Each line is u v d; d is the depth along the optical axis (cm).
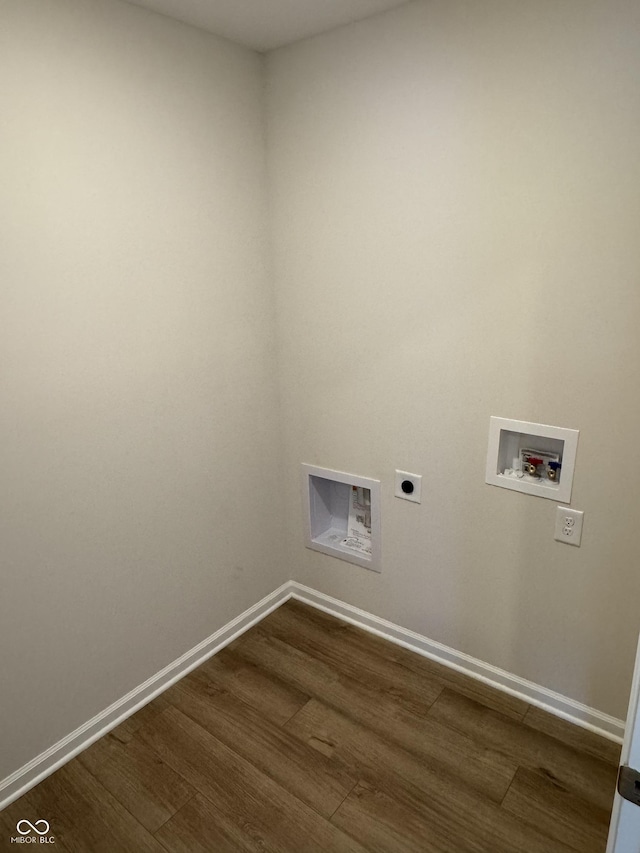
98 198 159
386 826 156
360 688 206
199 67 179
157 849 152
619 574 167
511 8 145
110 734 189
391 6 163
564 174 148
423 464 199
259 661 221
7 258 142
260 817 160
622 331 149
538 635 189
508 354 170
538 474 177
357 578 236
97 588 180
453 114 162
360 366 205
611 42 134
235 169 197
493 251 165
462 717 192
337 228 196
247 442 224
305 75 189
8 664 161
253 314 215
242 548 232
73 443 165
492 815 158
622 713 178
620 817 87
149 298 177
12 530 155
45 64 142
